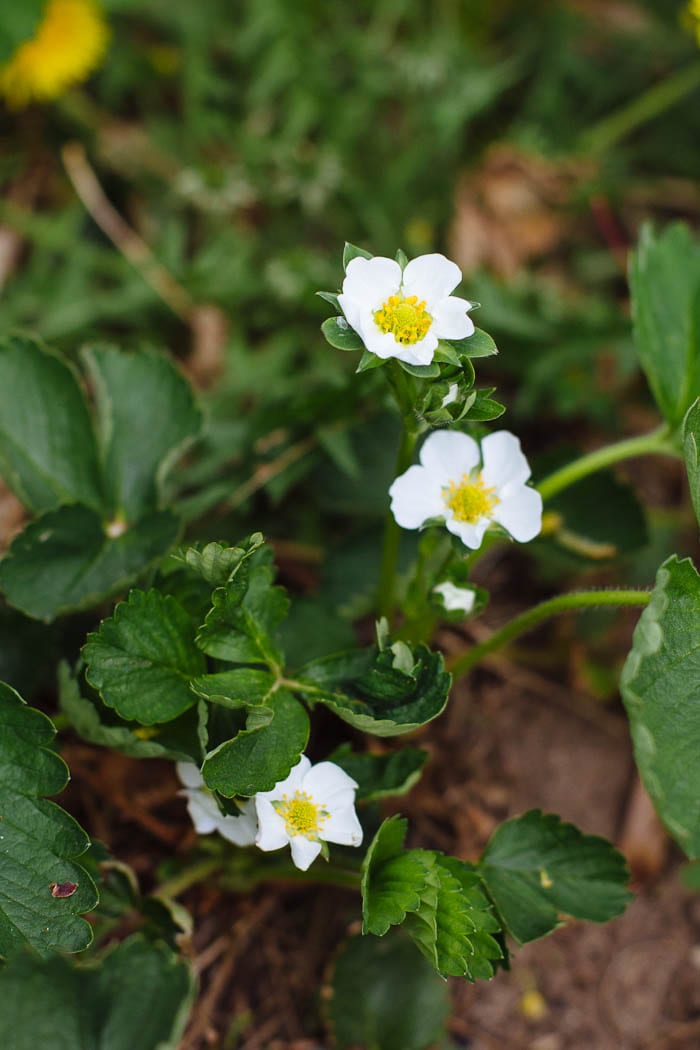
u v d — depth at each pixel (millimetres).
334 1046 665
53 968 631
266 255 786
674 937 703
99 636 597
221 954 672
